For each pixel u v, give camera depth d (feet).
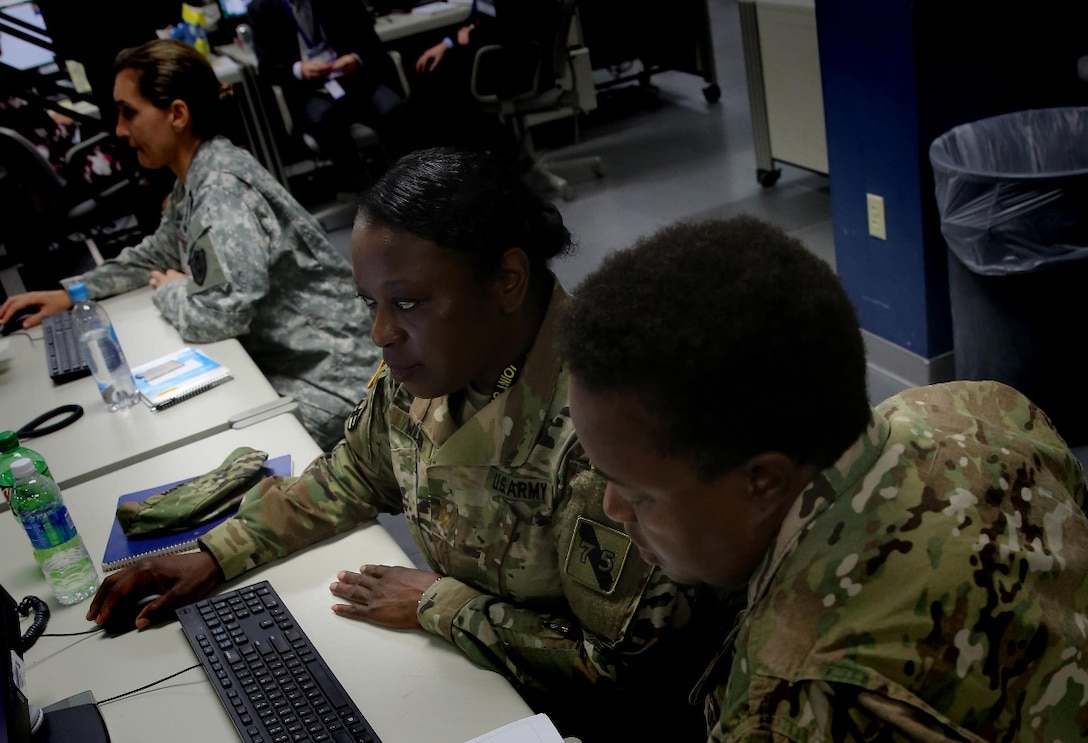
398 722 3.74
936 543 2.12
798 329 1.98
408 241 3.59
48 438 6.42
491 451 3.92
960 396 2.61
